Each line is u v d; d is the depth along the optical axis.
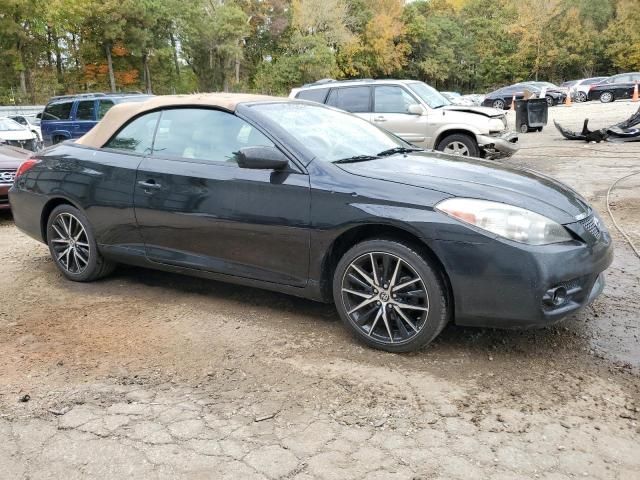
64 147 4.91
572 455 2.46
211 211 3.92
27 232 5.17
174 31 50.38
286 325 3.90
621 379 3.10
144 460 2.48
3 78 42.50
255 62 60.06
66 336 3.80
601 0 60.25
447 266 3.15
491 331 3.70
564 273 3.09
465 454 2.47
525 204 3.20
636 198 7.65
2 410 2.90
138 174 4.29
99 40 46.25
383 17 62.75
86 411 2.88
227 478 2.35
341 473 2.37
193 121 4.19
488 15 75.25
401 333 3.37
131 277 5.00
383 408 2.85
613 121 20.81
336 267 3.60
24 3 35.84
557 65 62.94
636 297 4.27
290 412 2.83
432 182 3.36
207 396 3.01
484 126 10.06
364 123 4.68
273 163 3.58
